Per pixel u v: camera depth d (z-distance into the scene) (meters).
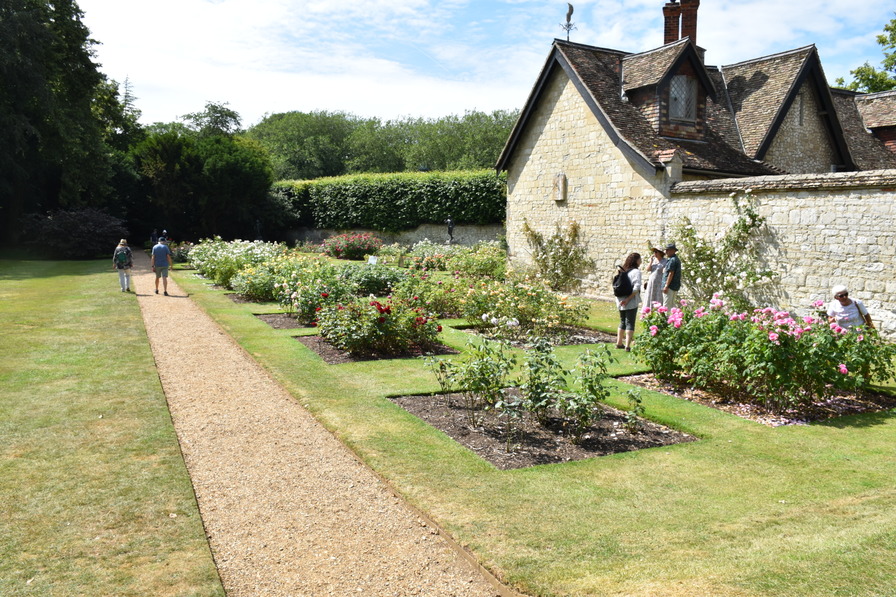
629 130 16.22
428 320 10.33
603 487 4.85
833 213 11.35
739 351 6.92
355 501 4.69
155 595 3.42
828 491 4.76
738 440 5.97
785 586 3.40
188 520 4.31
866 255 10.85
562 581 3.51
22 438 5.90
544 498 4.64
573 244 18.09
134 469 5.19
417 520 4.38
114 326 12.02
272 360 9.22
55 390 7.55
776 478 5.04
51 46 30.50
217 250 22.47
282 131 73.31
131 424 6.32
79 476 5.04
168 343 10.55
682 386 7.91
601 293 17.23
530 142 19.67
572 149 17.95
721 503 4.56
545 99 18.92
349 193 38.41
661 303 10.51
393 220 36.22
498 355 6.73
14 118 28.28
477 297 12.47
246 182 38.56
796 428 6.35
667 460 5.46
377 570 3.75
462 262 21.61
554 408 6.91
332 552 3.96
